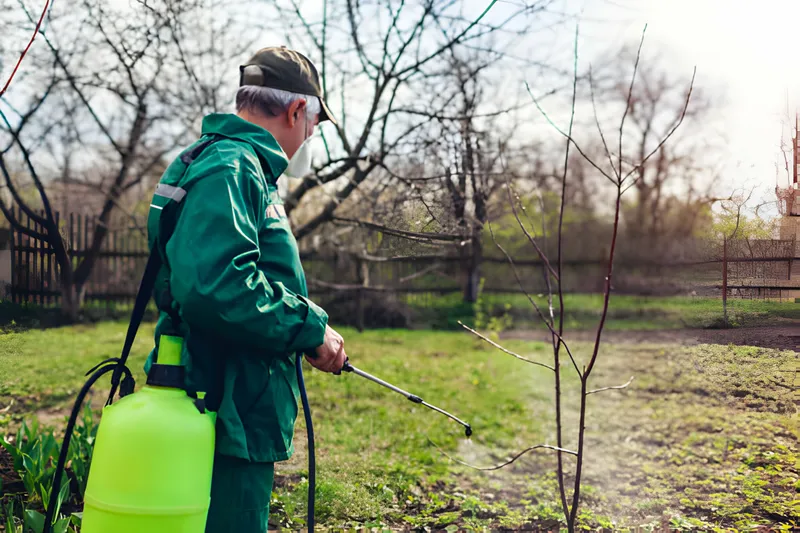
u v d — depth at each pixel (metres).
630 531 3.50
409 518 3.67
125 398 1.69
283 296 1.74
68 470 3.73
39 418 5.24
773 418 4.09
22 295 4.22
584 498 4.12
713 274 4.08
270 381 1.81
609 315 15.45
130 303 13.30
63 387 6.37
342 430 5.54
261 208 1.78
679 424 5.77
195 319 1.63
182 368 1.73
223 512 1.77
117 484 1.58
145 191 12.52
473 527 3.57
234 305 1.60
